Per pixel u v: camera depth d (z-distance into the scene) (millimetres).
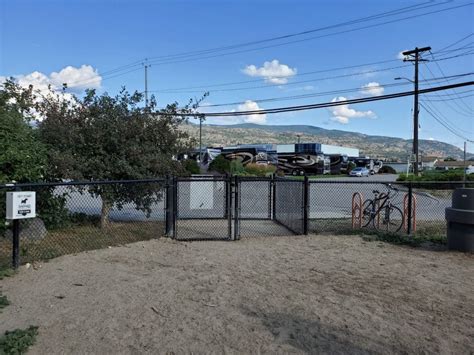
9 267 6938
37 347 4246
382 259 8164
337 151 92062
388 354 4195
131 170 10727
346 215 15609
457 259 8227
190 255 8266
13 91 10844
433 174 43125
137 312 5148
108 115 10914
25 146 9055
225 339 4449
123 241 9508
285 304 5500
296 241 9914
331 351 4230
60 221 10492
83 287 6086
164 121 11438
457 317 5148
